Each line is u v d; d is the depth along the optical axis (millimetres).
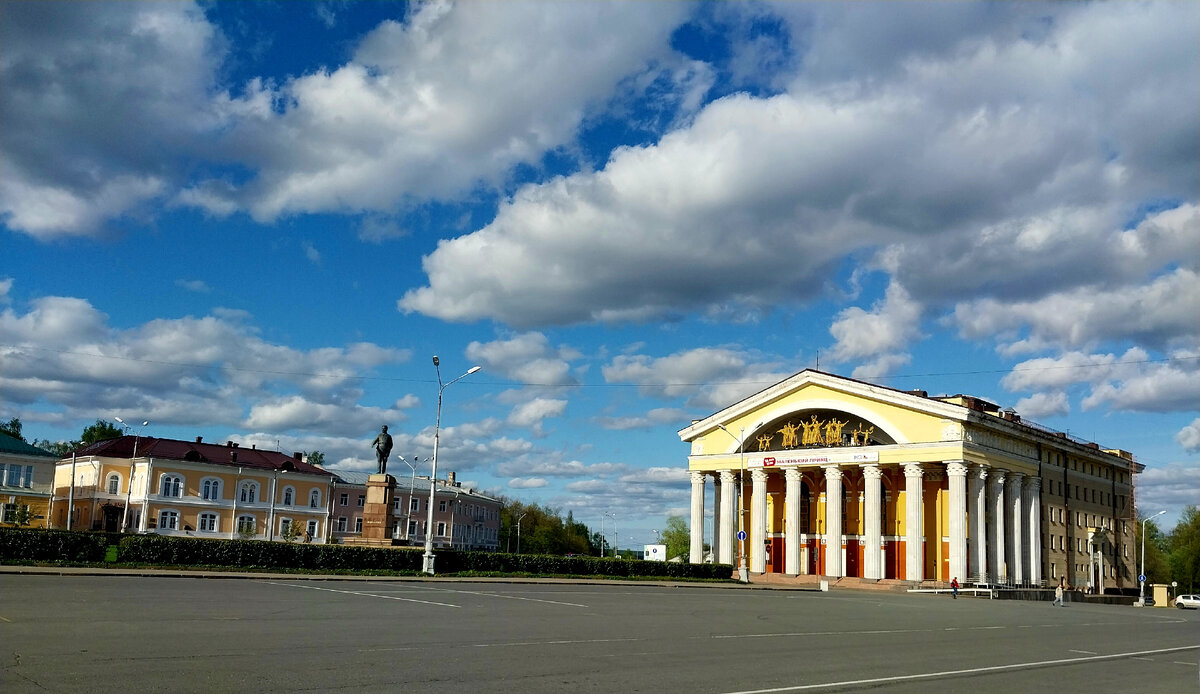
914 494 68812
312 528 99188
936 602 50406
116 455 89125
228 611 22344
